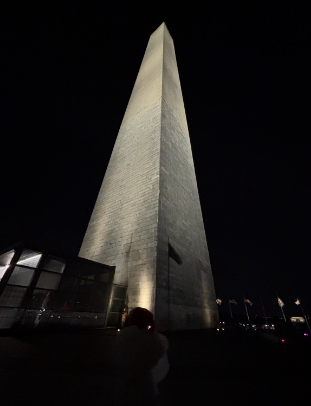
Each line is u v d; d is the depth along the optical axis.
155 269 10.84
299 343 8.68
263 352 6.59
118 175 18.05
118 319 10.52
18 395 2.97
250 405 3.02
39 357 4.65
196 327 12.03
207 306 14.11
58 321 8.64
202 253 16.25
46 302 9.25
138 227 13.07
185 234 14.69
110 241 14.23
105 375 3.79
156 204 12.96
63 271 9.41
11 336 6.71
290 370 4.68
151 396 2.16
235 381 3.95
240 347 7.27
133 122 21.77
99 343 6.26
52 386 3.31
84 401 2.83
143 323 2.50
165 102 20.34
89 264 10.38
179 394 3.31
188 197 17.25
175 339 8.05
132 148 18.81
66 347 5.62
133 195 15.00
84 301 9.69
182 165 18.33
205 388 3.59
